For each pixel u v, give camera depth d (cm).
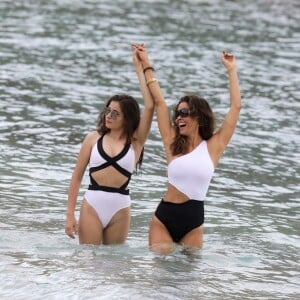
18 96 5947
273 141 5022
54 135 4916
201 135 2923
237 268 2817
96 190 2948
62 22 9631
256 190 4022
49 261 2722
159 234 2909
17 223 3262
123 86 6488
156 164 4372
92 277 2561
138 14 10594
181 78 6881
